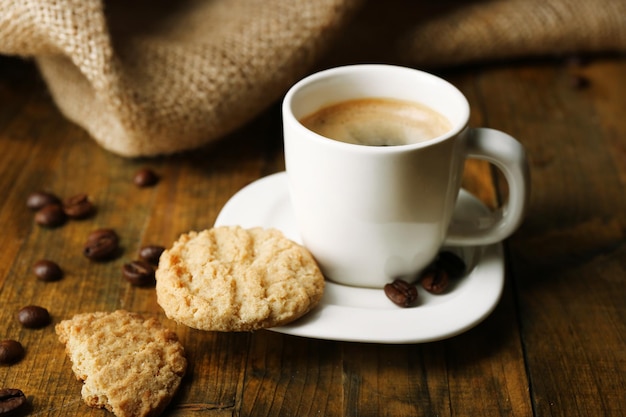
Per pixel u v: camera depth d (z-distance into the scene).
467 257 0.41
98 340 0.37
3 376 0.37
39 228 0.45
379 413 0.36
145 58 0.47
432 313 0.37
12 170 0.49
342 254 0.38
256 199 0.42
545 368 0.38
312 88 0.39
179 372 0.36
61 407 0.36
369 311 0.37
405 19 0.59
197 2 0.56
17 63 0.58
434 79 0.39
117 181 0.48
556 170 0.50
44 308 0.40
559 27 0.58
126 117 0.46
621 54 0.61
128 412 0.35
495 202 0.47
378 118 0.40
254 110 0.49
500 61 0.60
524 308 0.40
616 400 0.36
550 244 0.44
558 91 0.57
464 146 0.37
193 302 0.36
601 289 0.41
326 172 0.36
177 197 0.47
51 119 0.53
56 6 0.44
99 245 0.43
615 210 0.47
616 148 0.52
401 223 0.37
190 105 0.47
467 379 0.37
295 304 0.36
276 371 0.37
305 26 0.49
